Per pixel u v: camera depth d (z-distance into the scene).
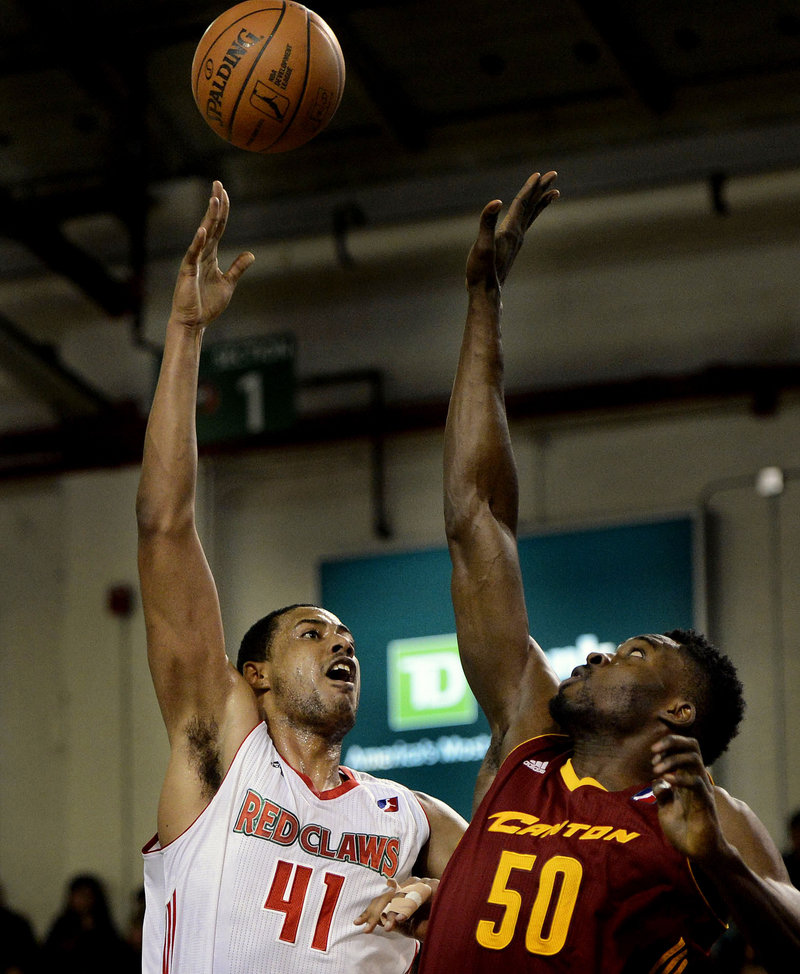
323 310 13.98
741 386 12.52
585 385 12.98
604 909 4.20
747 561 12.27
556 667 12.32
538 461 13.16
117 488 13.98
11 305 14.42
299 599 13.48
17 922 11.23
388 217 13.63
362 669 12.88
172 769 4.66
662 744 3.75
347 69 12.16
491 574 4.99
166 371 4.82
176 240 13.85
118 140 13.16
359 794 4.80
